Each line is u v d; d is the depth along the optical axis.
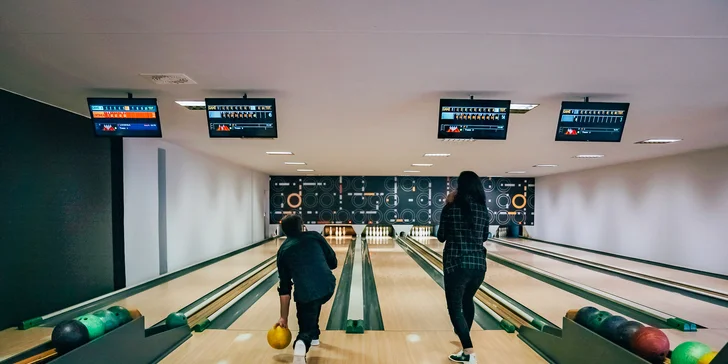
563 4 1.48
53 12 1.54
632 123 3.76
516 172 9.84
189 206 6.10
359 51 1.98
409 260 7.09
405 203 11.41
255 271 5.73
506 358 2.49
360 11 1.54
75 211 3.62
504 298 4.15
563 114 2.78
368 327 3.27
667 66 2.18
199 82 2.50
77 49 1.95
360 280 5.17
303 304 2.26
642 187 7.08
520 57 2.05
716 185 5.57
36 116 3.12
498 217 11.52
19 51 1.97
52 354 1.80
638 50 1.94
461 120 2.76
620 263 6.64
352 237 11.16
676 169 6.29
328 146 5.38
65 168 3.48
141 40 1.83
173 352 2.55
